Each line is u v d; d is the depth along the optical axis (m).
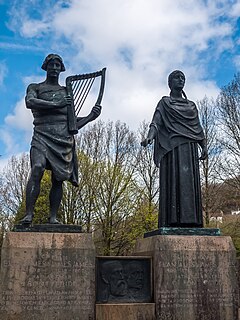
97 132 32.19
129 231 30.69
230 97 29.55
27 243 8.43
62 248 8.53
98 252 30.39
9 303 8.12
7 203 35.16
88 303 8.45
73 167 9.53
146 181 31.92
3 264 8.25
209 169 29.78
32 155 9.20
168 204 9.96
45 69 9.97
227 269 9.27
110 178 30.48
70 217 29.16
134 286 8.99
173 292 8.92
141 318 8.70
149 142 9.95
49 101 9.44
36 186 8.98
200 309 8.95
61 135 9.38
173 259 9.07
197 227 9.84
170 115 10.27
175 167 10.03
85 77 9.90
